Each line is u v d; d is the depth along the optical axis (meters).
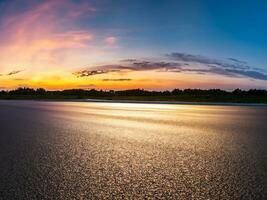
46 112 30.92
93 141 12.36
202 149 10.67
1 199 5.75
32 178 7.05
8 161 8.71
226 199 5.74
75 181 6.85
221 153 9.95
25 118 23.52
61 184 6.62
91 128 17.00
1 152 9.99
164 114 28.77
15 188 6.35
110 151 10.27
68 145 11.39
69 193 6.07
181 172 7.62
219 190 6.23
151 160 8.95
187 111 34.09
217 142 12.19
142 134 14.56
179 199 5.75
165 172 7.63
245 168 7.95
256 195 5.93
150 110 35.84
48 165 8.27
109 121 21.33
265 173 7.46
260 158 9.16
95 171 7.70
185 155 9.66
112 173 7.52
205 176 7.25
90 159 9.03
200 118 24.14
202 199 5.75
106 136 13.82
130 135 14.20
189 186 6.50
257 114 29.06
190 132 15.39
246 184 6.61
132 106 47.06
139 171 7.73
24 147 10.91
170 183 6.72
